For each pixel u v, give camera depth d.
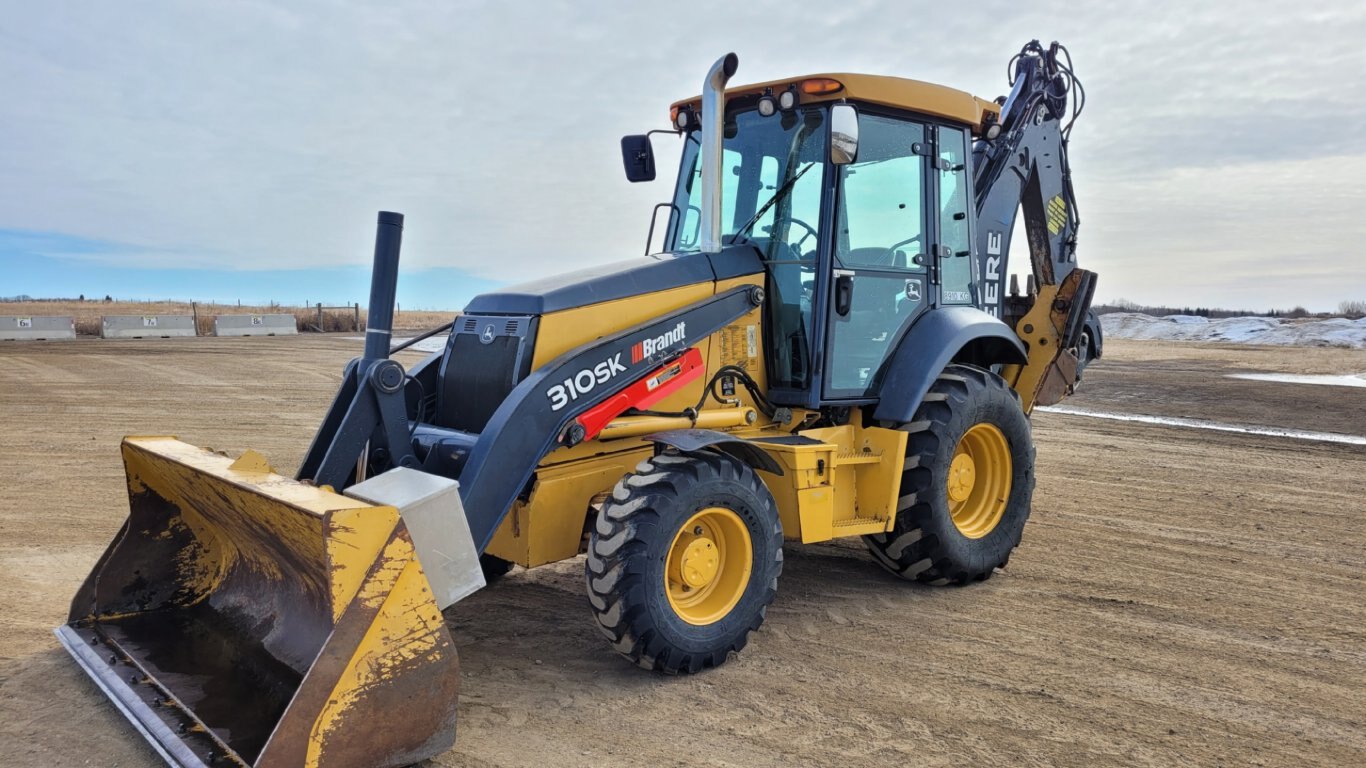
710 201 4.57
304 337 27.73
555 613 4.71
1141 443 10.00
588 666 4.03
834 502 4.67
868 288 4.79
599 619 3.71
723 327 4.56
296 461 8.38
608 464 4.22
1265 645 4.39
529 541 3.96
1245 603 4.98
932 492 4.82
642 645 3.74
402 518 2.99
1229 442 10.06
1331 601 5.02
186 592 4.23
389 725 2.91
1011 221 6.23
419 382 4.52
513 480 3.69
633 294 4.27
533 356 3.98
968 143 5.40
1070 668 4.09
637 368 4.17
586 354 3.99
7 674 3.82
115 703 3.37
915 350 4.91
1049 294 6.34
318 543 2.97
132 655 3.69
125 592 4.14
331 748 2.78
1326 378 15.75
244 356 19.58
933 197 5.12
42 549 5.60
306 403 12.29
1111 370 17.12
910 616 4.75
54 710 3.51
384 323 3.89
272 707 3.24
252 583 3.97
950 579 5.11
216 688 3.39
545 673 3.94
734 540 4.06
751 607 4.07
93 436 9.52
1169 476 8.30
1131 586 5.26
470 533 3.36
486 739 3.33
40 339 24.91
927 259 5.12
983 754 3.29
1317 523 6.68
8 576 5.09
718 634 3.95
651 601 3.69
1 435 9.52
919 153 5.04
